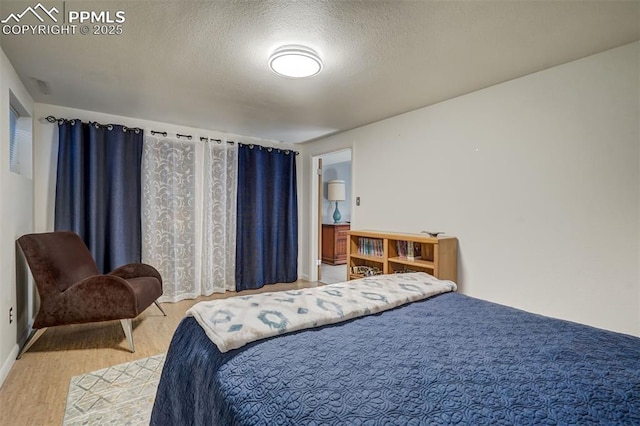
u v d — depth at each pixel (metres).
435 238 2.75
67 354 2.39
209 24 1.75
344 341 1.15
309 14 1.66
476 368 0.96
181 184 3.89
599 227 2.08
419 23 1.73
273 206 4.61
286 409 0.79
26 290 2.69
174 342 1.39
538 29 1.79
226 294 4.14
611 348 1.10
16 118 2.86
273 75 2.40
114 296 2.45
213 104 3.08
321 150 4.61
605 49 2.02
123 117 3.53
